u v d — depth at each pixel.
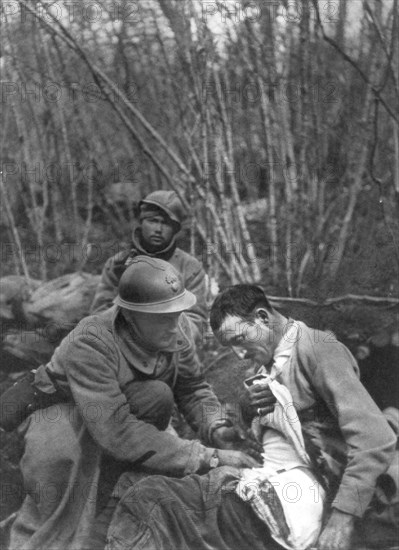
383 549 3.16
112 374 3.28
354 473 3.07
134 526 3.08
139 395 3.31
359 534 3.17
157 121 5.25
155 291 3.29
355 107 4.77
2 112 5.32
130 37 5.13
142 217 4.48
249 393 3.27
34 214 5.35
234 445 3.50
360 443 3.09
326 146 4.78
